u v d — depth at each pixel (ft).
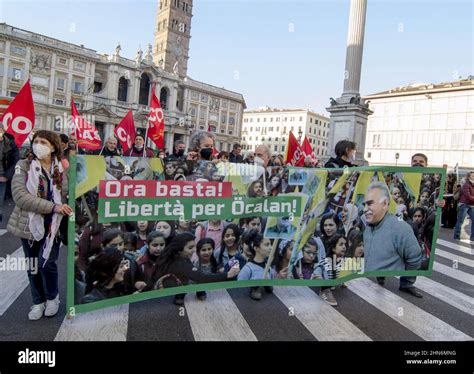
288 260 14.08
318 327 12.05
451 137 171.83
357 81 57.72
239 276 13.62
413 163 18.04
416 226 15.53
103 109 192.65
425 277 18.86
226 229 13.26
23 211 10.78
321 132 375.86
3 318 11.33
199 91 251.39
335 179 14.40
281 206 13.88
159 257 12.34
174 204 12.37
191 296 14.29
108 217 11.41
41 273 11.41
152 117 29.25
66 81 182.80
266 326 11.91
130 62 206.80
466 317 13.57
